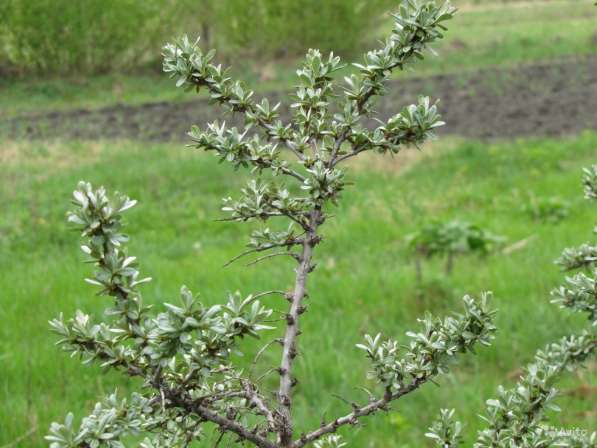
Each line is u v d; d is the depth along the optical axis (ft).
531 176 38.29
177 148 46.80
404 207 33.94
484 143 46.01
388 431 15.71
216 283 24.13
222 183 38.86
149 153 45.37
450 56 82.02
